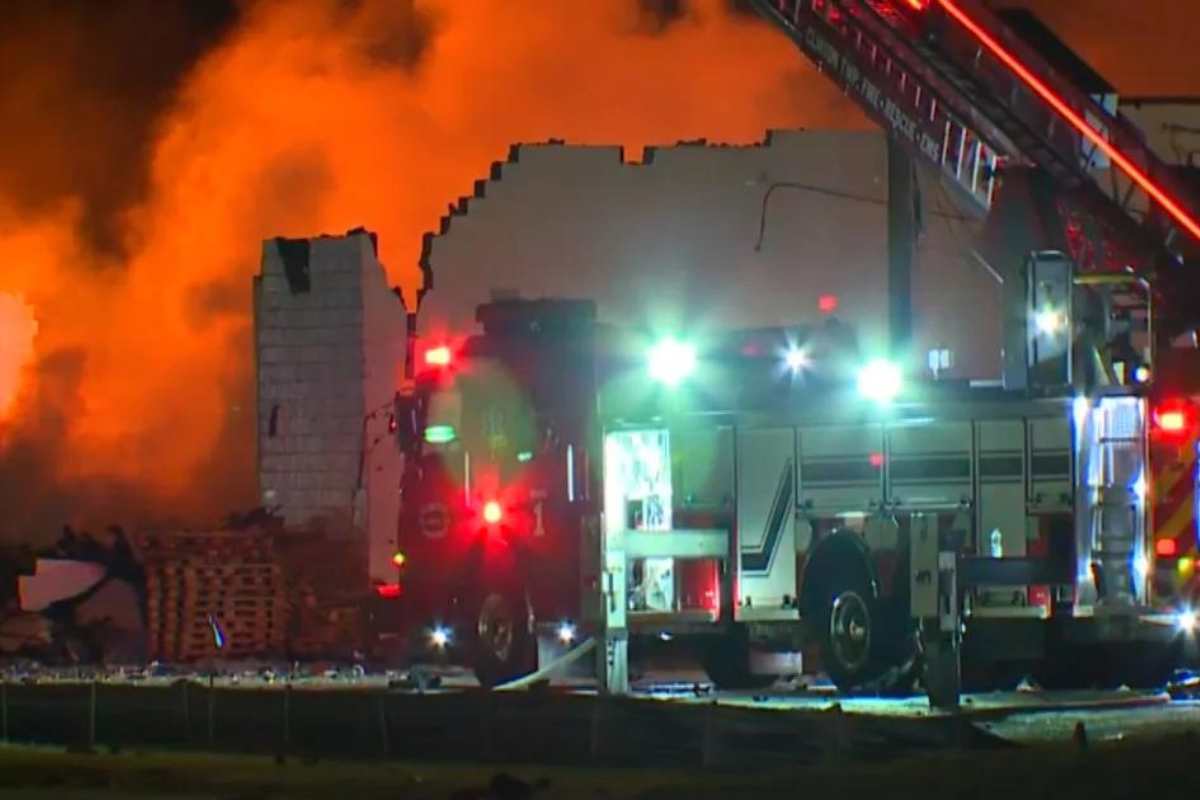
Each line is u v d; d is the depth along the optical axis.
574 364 89.19
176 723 72.81
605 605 81.56
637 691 84.88
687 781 56.06
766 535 83.56
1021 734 66.50
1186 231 100.06
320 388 134.62
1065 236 103.94
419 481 94.62
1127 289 80.62
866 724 62.00
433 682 88.31
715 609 83.88
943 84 108.25
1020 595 79.00
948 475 80.62
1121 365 79.75
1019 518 79.56
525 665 90.12
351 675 100.75
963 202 112.75
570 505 88.88
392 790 56.72
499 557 91.19
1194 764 51.56
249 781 59.66
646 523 86.56
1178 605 78.56
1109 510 79.19
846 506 82.06
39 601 120.12
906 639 78.25
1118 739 61.06
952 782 52.34
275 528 124.81
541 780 56.53
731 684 86.06
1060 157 103.81
